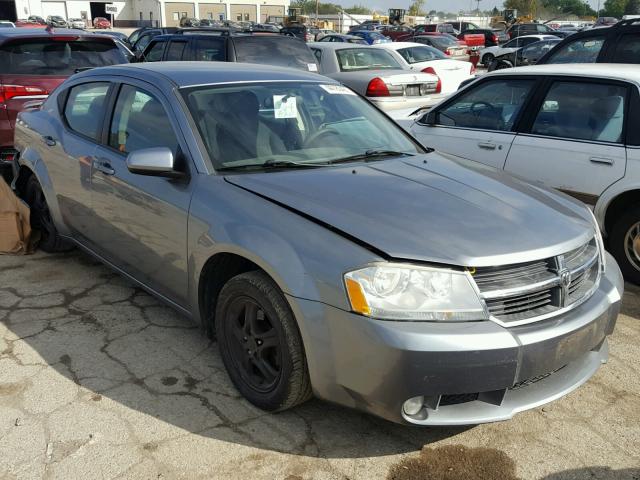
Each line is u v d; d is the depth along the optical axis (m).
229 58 9.13
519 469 2.80
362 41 25.36
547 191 3.59
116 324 3.99
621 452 2.93
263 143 3.58
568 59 7.82
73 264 4.98
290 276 2.73
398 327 2.51
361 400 2.66
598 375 3.57
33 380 3.35
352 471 2.75
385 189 3.17
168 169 3.29
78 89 4.62
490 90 5.65
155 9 72.50
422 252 2.62
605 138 4.87
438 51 14.50
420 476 2.74
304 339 2.72
